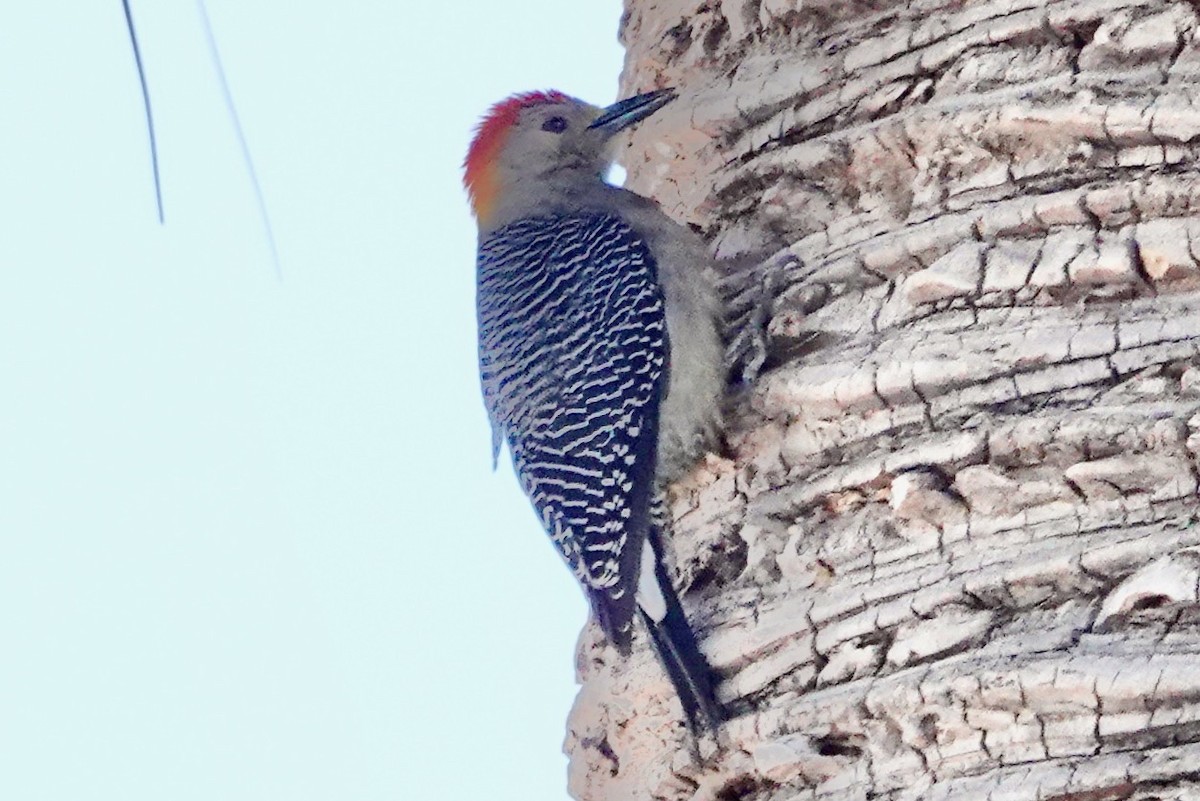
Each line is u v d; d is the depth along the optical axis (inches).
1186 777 251.6
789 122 355.9
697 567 335.3
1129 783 255.3
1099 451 281.7
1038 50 321.4
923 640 283.7
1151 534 272.2
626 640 341.1
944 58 331.0
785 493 320.5
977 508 290.4
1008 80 320.8
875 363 310.3
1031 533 284.0
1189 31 307.1
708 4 395.2
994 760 270.2
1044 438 285.6
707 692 310.7
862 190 339.6
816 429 318.0
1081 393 289.0
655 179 419.5
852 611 295.6
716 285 370.3
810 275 336.8
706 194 381.4
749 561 320.5
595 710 345.7
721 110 370.9
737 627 312.5
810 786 291.7
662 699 327.6
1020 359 295.9
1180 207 296.7
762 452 332.2
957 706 274.4
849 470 307.9
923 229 320.8
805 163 349.4
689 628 322.0
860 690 287.4
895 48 339.6
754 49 376.5
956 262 310.7
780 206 353.7
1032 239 308.2
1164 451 277.0
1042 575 276.7
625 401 407.8
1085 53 314.8
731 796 307.7
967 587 282.0
